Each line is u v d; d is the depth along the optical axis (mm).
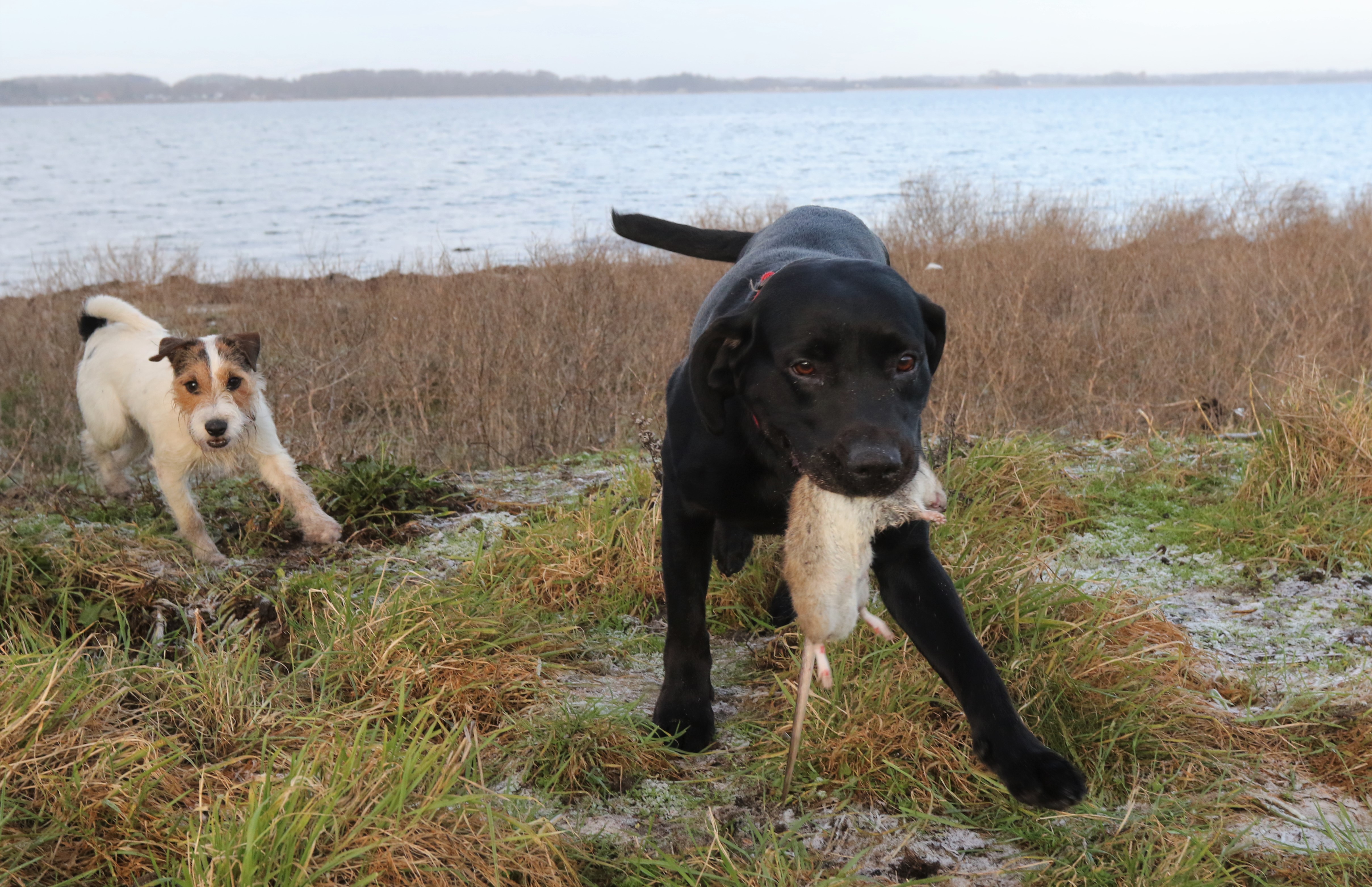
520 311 8344
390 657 3043
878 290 2424
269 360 7824
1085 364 7273
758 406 2521
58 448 6320
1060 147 56188
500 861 2203
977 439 5055
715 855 2326
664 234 4617
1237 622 3461
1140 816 2445
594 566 3793
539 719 2801
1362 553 3869
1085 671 2904
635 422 4734
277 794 2219
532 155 60875
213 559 4133
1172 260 10984
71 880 2078
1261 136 65812
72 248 21750
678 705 2855
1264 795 2523
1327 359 6715
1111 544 4133
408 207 30969
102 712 2643
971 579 3330
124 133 112000
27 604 3287
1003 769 2242
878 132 83812
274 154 66562
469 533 4355
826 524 2258
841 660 2988
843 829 2424
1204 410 6176
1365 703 2898
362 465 4898
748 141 74812
